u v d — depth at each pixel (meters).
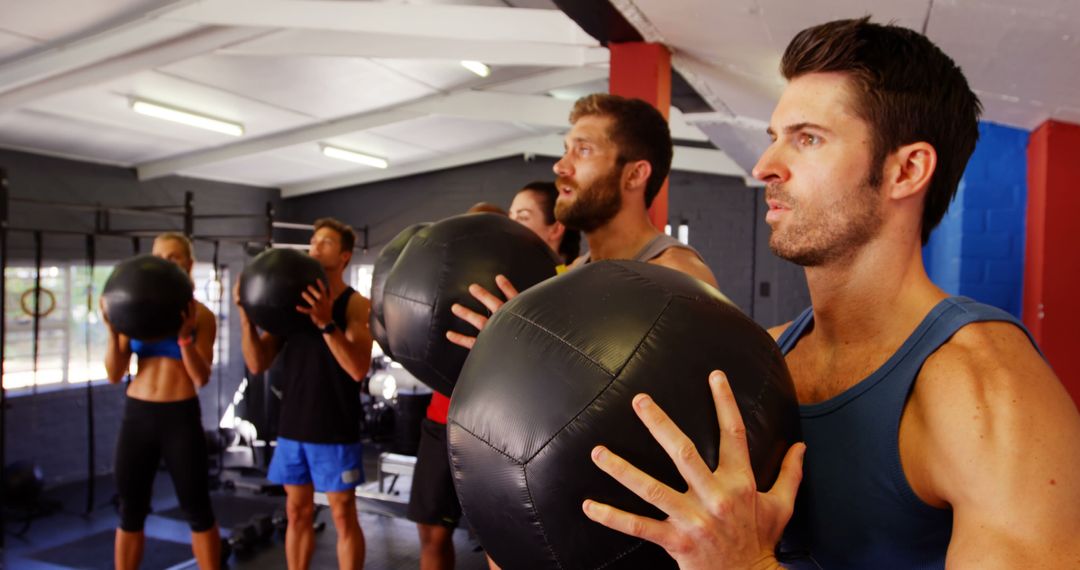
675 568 0.71
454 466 0.80
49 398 6.74
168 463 3.31
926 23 1.79
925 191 0.78
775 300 8.28
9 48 4.08
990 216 3.65
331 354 3.05
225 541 4.37
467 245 1.42
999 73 2.16
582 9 2.50
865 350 0.83
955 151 0.78
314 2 3.58
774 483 0.75
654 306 0.77
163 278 3.01
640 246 1.62
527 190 2.67
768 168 0.82
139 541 3.34
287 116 6.45
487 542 0.79
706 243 8.51
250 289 2.90
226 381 8.64
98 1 3.63
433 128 7.62
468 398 0.78
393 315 1.43
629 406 0.69
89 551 4.70
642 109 1.58
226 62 4.98
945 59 0.79
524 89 6.31
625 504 0.68
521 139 8.80
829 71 0.78
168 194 8.12
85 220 7.16
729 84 3.28
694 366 0.72
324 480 3.05
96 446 7.14
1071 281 3.04
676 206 8.60
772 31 2.23
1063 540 0.58
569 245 2.82
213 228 8.68
